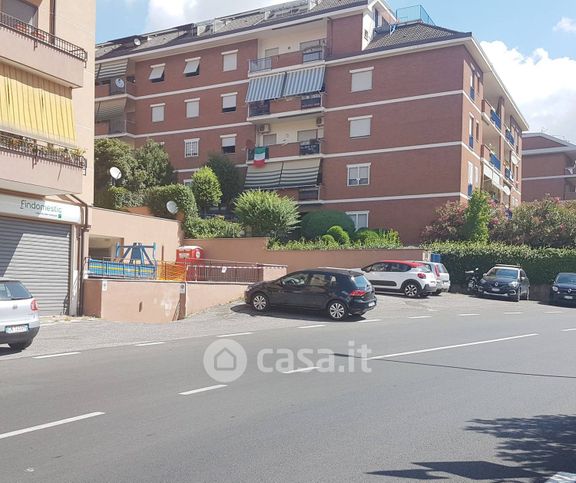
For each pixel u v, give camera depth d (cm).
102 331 1541
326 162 3828
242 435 637
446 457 576
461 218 3319
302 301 1884
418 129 3559
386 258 2870
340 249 2934
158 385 880
